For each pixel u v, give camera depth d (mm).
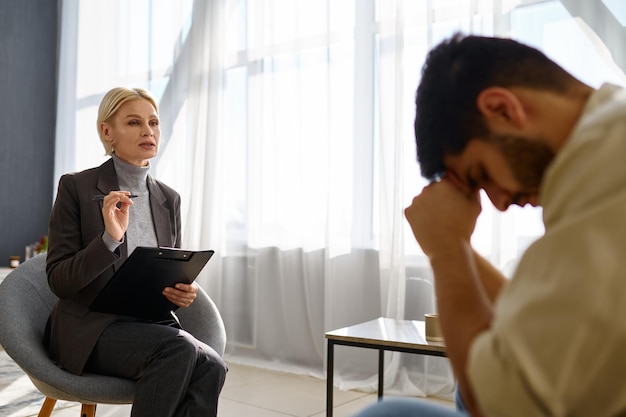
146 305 1897
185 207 4273
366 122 3473
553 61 604
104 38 4898
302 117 3699
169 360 1726
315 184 3650
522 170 586
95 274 1813
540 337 448
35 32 5098
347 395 3189
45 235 5109
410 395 3160
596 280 434
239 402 3008
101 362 1814
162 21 4578
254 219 3943
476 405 551
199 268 1888
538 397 452
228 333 4023
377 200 3434
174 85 4422
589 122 509
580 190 477
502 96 576
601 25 2777
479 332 561
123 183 2094
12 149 4930
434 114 631
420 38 3270
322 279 3609
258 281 3881
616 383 436
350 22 3551
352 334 2094
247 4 4059
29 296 1987
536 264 477
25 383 3117
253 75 3986
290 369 3697
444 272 625
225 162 4105
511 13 2961
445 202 657
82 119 4977
